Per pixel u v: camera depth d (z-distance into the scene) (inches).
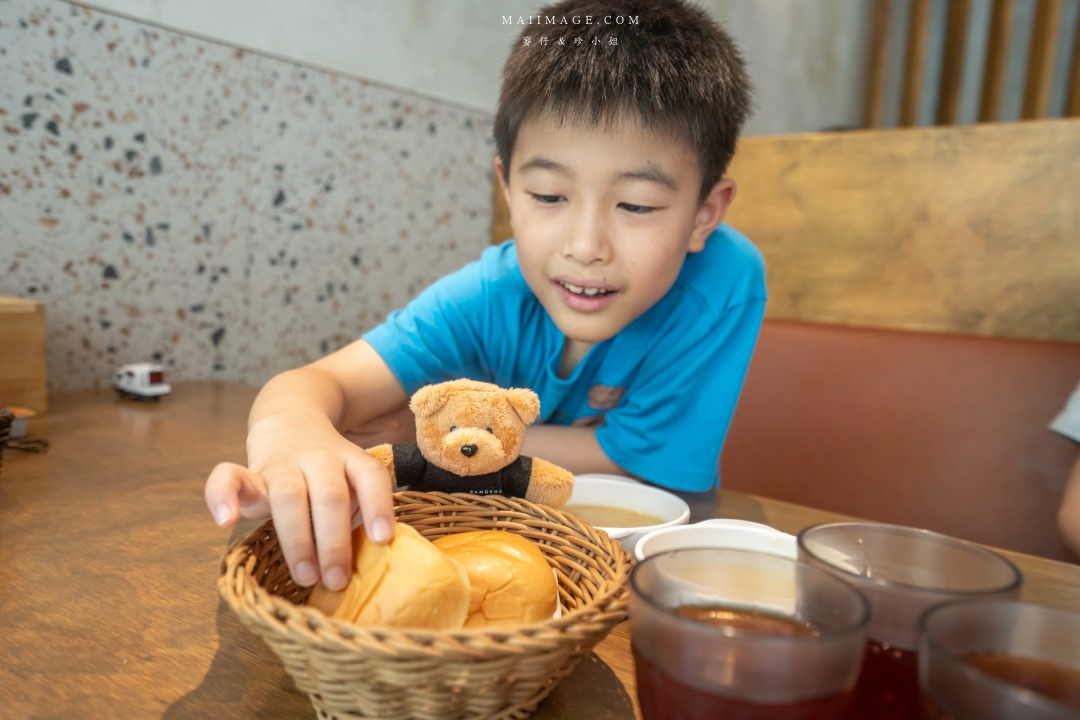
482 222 65.6
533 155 26.2
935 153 50.8
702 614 12.8
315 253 53.0
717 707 10.6
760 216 58.6
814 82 109.9
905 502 49.4
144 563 20.2
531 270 28.0
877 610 12.5
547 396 35.2
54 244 40.1
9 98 37.4
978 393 47.2
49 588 18.5
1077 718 9.2
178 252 45.5
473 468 20.4
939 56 117.7
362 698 12.4
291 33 48.9
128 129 42.0
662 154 25.3
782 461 54.2
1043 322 48.3
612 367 34.1
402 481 21.3
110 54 40.6
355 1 52.3
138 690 14.4
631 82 24.8
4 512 23.7
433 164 60.0
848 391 51.8
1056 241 47.3
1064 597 20.8
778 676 10.4
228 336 49.0
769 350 54.9
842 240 55.2
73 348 41.8
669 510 24.5
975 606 11.5
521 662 12.3
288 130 49.8
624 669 16.1
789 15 99.8
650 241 26.1
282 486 15.6
